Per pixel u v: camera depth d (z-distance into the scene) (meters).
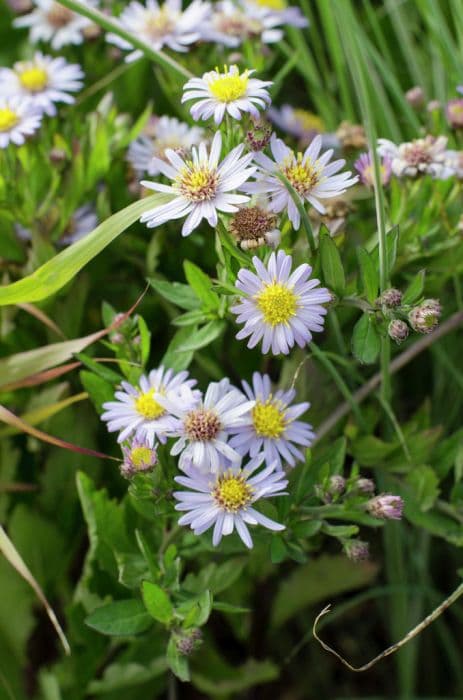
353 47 0.43
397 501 0.41
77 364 0.43
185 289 0.43
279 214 0.41
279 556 0.41
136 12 0.50
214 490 0.39
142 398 0.41
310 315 0.39
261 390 0.41
